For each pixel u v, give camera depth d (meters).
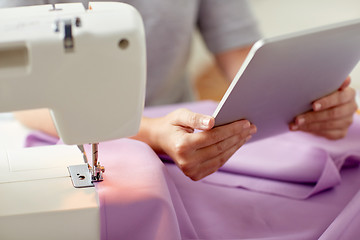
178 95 2.70
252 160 1.66
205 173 1.49
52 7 1.21
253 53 1.21
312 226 1.45
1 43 1.08
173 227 1.23
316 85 1.54
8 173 1.30
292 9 6.39
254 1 6.67
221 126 1.42
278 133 1.70
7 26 1.10
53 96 1.14
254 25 2.54
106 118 1.20
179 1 2.32
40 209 1.16
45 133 1.92
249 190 1.60
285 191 1.59
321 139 1.83
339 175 1.62
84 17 1.14
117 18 1.14
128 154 1.42
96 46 1.11
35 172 1.30
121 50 1.13
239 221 1.45
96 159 1.27
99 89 1.16
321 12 6.26
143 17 2.26
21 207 1.16
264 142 1.79
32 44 1.09
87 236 1.21
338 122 1.77
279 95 1.43
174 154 1.46
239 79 1.25
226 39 2.53
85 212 1.18
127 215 1.21
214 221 1.44
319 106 1.64
